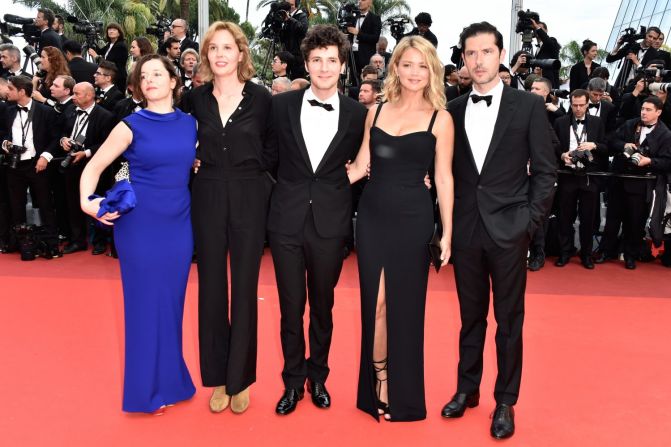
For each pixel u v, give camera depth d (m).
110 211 2.61
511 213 2.67
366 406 2.85
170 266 2.81
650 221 6.03
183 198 2.84
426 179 2.79
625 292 5.21
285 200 2.81
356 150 2.89
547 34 7.41
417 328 2.77
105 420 2.79
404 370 2.77
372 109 2.84
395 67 2.76
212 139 2.75
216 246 2.81
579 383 3.24
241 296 2.83
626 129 6.15
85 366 3.39
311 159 2.80
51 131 6.50
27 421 2.76
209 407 2.93
